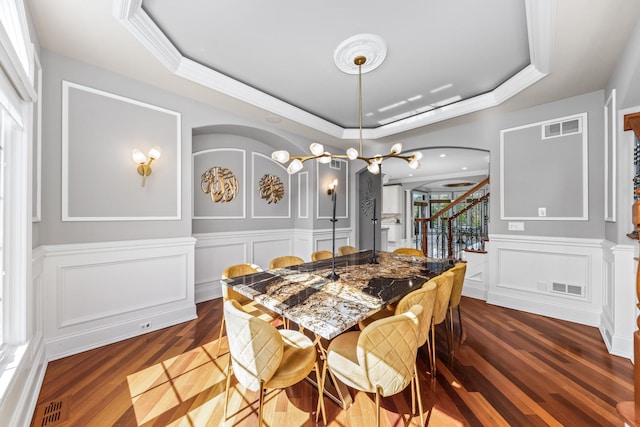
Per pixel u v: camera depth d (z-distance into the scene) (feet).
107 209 7.93
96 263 7.68
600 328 8.58
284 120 11.75
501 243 11.07
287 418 5.04
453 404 5.38
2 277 5.02
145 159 8.31
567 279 9.54
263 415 5.12
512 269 10.81
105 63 7.56
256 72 8.85
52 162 7.01
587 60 7.13
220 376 6.31
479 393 5.70
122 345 7.75
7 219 5.17
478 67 8.39
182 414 5.12
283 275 7.18
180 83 8.65
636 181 7.07
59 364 6.71
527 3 5.46
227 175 13.00
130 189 8.38
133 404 5.36
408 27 6.63
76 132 7.38
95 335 7.62
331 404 5.44
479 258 12.15
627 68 6.49
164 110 9.09
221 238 12.69
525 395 5.62
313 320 4.39
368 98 10.67
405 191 32.76
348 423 4.91
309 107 11.57
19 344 5.24
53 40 6.57
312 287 6.11
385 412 5.19
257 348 3.96
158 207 9.00
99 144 7.78
